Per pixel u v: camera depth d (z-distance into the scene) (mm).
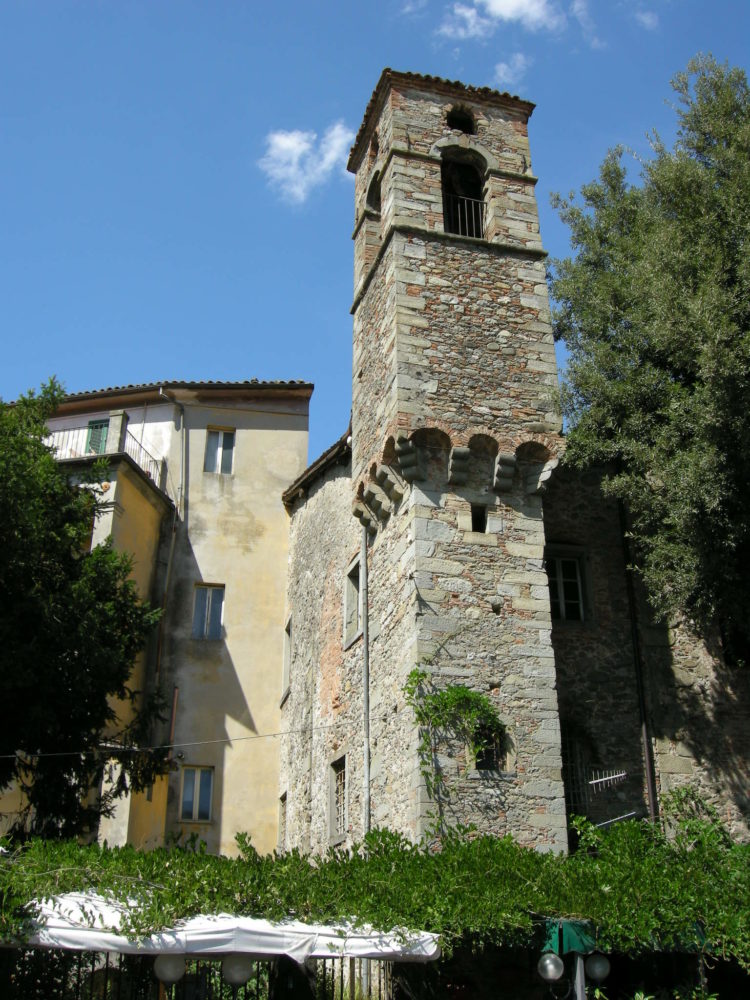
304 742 22250
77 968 11500
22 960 11203
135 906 10188
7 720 15891
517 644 16703
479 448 18188
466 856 12320
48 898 9984
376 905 11250
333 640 21266
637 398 17844
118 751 17688
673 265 17156
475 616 16719
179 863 11047
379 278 20359
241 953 10742
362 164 23953
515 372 18891
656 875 12344
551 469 18062
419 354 18516
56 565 17141
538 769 15844
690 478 15539
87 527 18172
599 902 11844
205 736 24000
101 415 27484
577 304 20172
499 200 20969
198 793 23500
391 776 16578
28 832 16172
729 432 15664
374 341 20062
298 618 24453
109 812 17016
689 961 13195
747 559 16422
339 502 22609
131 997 11672
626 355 18625
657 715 17812
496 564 17266
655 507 17016
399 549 17828
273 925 10648
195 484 26484
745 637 18391
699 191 17922
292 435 27656
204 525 26094
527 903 11688
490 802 15398
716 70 19172
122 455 23281
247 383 27531
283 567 26219
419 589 16688
